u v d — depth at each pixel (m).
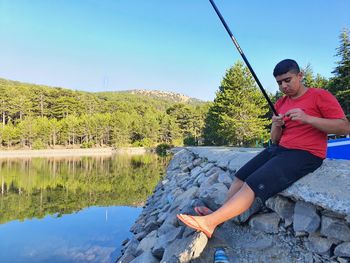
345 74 26.48
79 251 8.41
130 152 62.25
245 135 31.05
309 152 2.57
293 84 2.60
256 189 2.46
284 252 2.62
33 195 18.23
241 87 32.28
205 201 3.48
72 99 82.38
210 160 7.23
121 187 20.27
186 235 3.05
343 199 2.24
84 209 13.95
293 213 2.72
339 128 2.42
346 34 26.39
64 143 69.62
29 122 65.44
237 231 3.04
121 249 7.97
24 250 8.68
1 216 12.85
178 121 73.44
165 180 11.82
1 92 75.31
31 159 48.94
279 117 2.72
